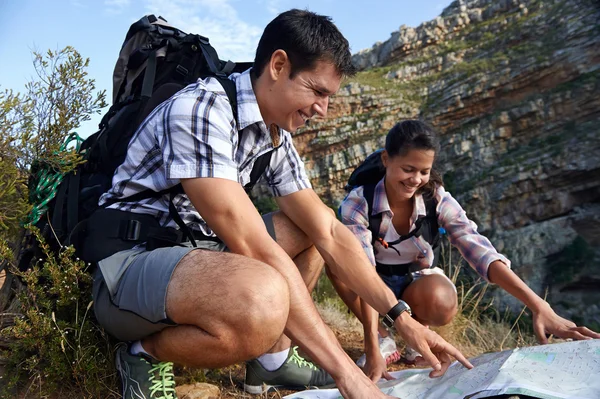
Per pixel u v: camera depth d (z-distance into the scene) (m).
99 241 1.74
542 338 2.12
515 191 25.09
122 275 1.67
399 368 2.70
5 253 1.92
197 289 1.49
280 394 2.04
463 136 28.81
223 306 1.46
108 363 1.91
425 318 2.64
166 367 1.74
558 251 22.55
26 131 2.13
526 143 26.97
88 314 1.95
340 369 1.54
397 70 36.47
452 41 37.22
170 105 1.67
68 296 1.86
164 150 1.65
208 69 2.10
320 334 1.57
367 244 2.50
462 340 3.32
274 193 2.09
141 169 1.76
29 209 2.00
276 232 2.12
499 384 1.48
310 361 2.26
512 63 29.36
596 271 21.11
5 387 1.85
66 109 2.27
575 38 27.31
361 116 33.75
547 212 24.27
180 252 1.60
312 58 1.63
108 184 1.93
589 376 1.47
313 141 33.88
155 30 2.10
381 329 2.71
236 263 1.51
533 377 1.52
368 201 2.53
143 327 1.63
